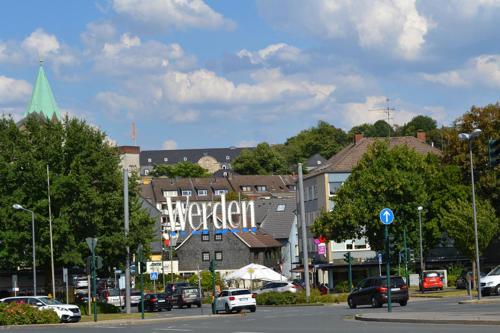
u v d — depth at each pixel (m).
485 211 68.38
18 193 61.28
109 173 63.97
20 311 44.78
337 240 79.06
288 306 63.38
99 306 60.44
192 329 32.78
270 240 116.75
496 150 40.97
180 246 112.38
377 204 76.81
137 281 98.50
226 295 54.75
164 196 171.38
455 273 86.62
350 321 33.97
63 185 61.41
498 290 57.06
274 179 183.50
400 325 28.92
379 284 50.06
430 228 77.75
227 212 98.69
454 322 28.45
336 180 100.94
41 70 133.00
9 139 63.94
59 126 64.06
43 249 60.62
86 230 62.41
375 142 80.19
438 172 78.62
